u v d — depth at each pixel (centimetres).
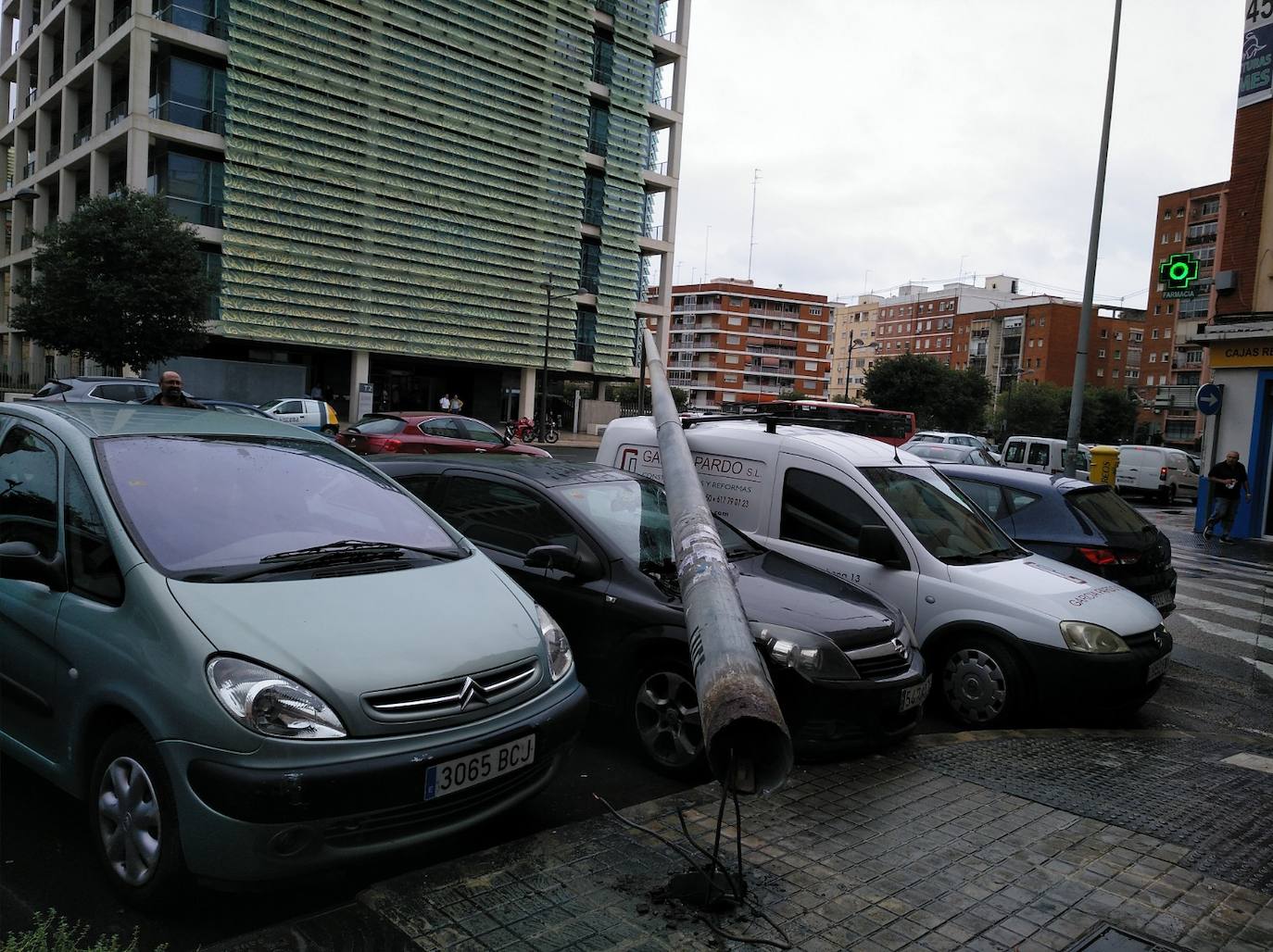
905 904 299
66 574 319
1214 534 1731
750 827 355
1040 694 527
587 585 459
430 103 3781
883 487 598
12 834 326
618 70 4578
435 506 543
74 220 2566
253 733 260
